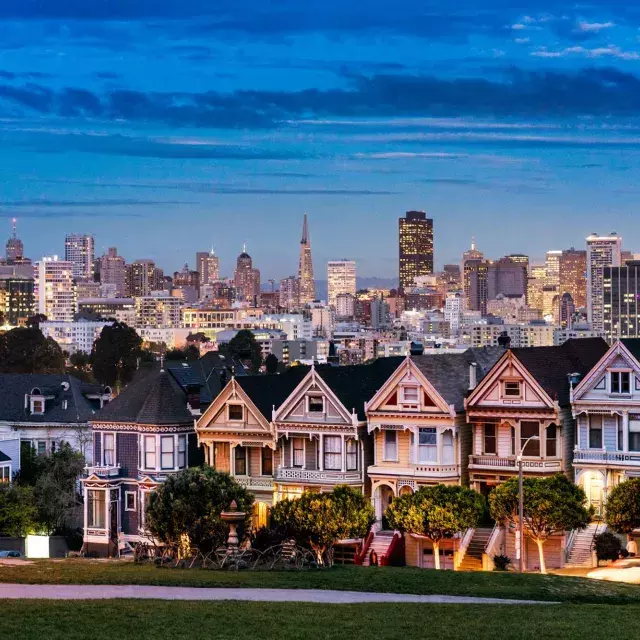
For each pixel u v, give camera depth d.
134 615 150.12
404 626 147.62
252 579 179.00
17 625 144.62
